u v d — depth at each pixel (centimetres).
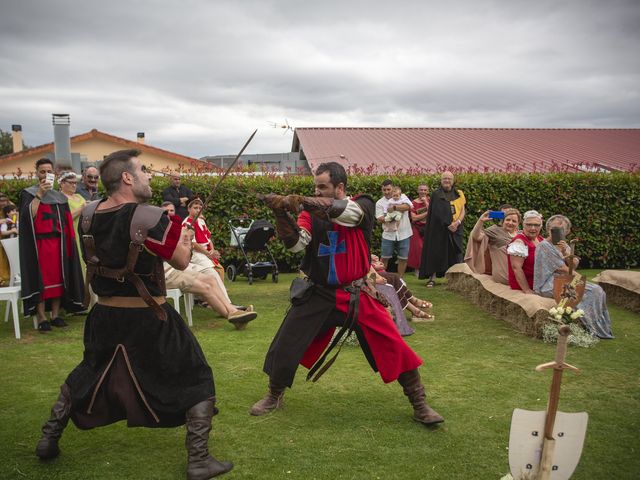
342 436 357
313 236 365
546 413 257
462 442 349
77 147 2384
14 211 1009
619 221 1203
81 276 664
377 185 1172
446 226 904
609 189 1195
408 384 374
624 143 2127
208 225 1109
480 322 677
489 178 1173
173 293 638
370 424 376
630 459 330
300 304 373
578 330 582
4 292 596
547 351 553
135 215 294
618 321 683
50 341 585
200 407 304
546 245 627
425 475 309
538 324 595
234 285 964
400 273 984
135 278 297
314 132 2041
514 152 1930
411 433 362
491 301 717
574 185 1188
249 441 350
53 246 634
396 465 320
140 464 321
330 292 366
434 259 910
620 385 456
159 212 297
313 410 400
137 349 298
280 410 399
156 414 299
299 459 326
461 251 927
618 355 542
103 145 2400
